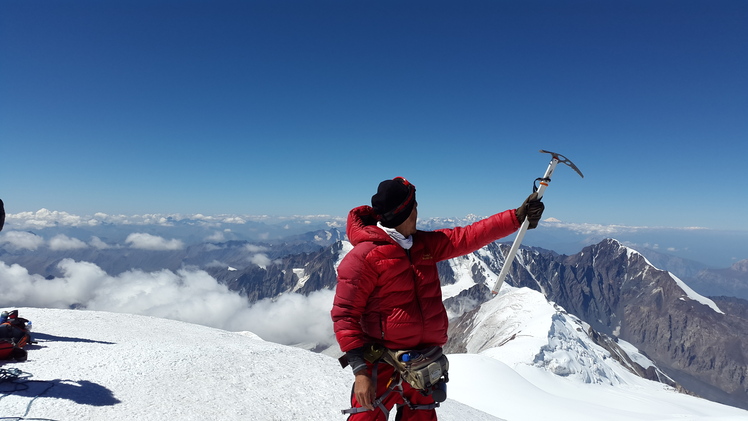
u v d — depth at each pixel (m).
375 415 3.62
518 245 3.48
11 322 7.96
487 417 9.02
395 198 3.44
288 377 7.53
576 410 57.78
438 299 3.67
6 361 6.63
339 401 6.86
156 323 14.19
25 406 4.93
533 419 49.03
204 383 6.61
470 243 3.53
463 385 62.25
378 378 3.64
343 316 3.37
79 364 6.89
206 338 12.45
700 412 79.50
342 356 3.45
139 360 7.36
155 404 5.57
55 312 13.09
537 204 3.41
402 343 3.48
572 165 3.44
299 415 6.10
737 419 36.22
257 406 6.09
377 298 3.47
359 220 3.75
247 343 11.63
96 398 5.50
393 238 3.44
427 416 3.80
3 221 6.09
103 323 12.34
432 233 3.71
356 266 3.38
